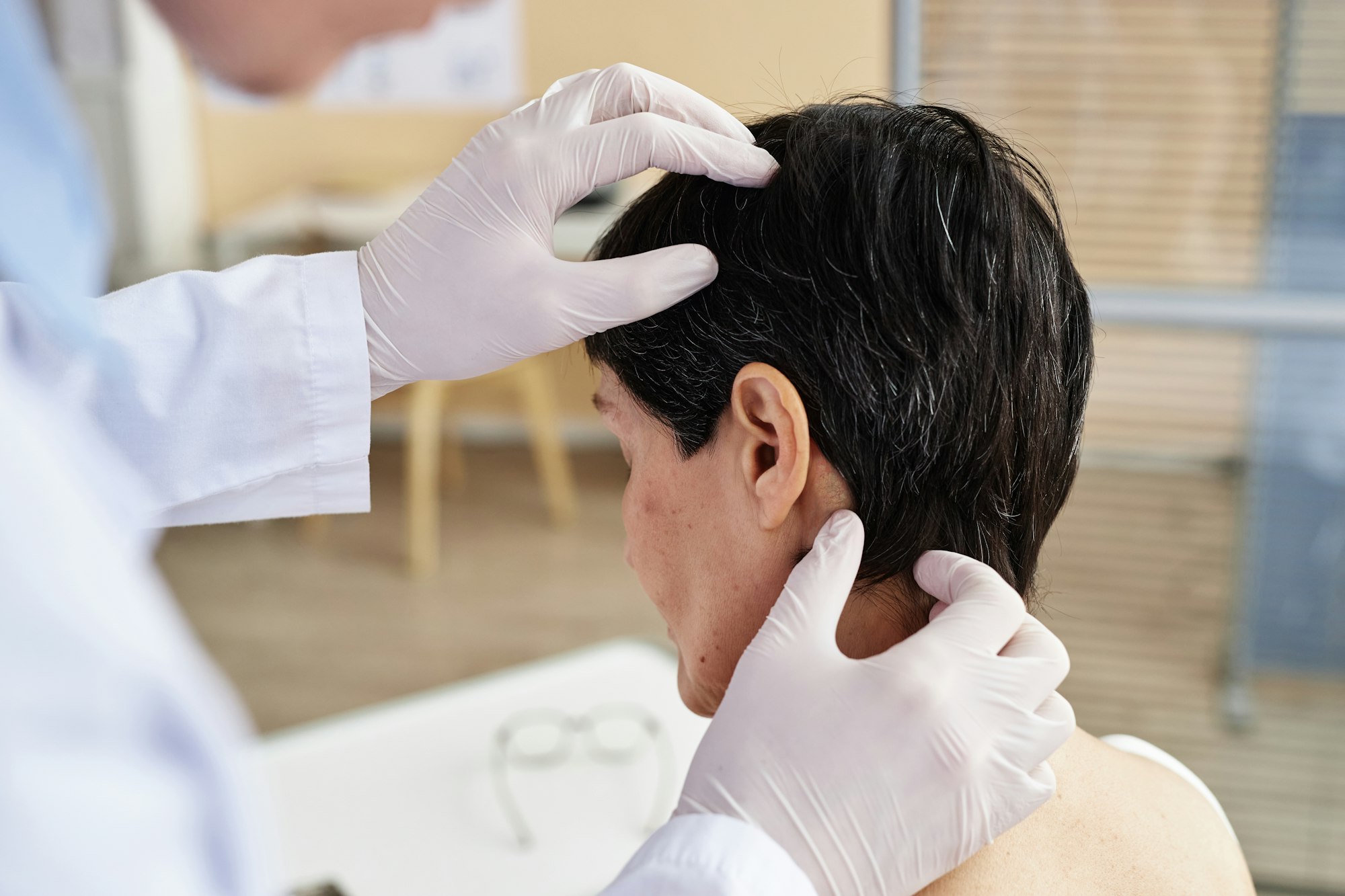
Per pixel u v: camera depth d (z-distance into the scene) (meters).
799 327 0.64
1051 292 0.68
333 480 0.88
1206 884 0.71
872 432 0.65
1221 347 1.85
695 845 0.58
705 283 0.66
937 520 0.68
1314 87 1.59
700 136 0.67
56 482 0.33
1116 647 2.24
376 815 1.27
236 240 3.81
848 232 0.63
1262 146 1.62
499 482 3.95
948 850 0.62
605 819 1.26
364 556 3.42
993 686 0.62
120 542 0.36
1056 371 0.70
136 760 0.33
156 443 0.81
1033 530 0.72
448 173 0.81
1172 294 1.56
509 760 1.36
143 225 3.89
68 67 3.58
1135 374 1.91
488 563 3.36
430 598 3.16
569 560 3.37
